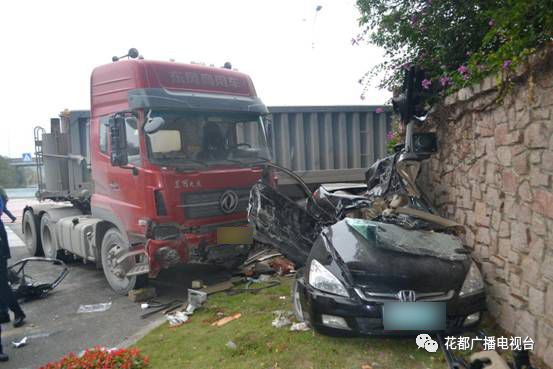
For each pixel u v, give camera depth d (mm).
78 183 7465
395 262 3578
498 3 4250
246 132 6324
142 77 5426
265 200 5035
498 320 3895
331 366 3436
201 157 5750
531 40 3248
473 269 3666
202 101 5742
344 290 3479
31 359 4117
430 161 5199
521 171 3439
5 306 4805
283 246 4949
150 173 5258
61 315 5312
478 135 4129
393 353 3590
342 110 8719
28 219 8969
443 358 3473
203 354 3838
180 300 5547
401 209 4230
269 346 3832
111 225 6336
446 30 4891
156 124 5320
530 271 3379
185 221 5418
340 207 5242
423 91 5016
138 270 5402
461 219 4523
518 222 3527
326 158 8758
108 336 4570
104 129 6039
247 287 5664
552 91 3008
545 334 3201
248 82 6547
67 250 7441
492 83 3676
